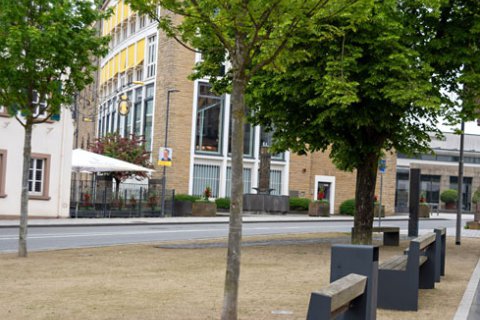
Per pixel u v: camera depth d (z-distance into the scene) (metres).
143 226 28.95
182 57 43.53
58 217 30.77
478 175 70.12
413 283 8.62
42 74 13.95
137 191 36.09
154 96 45.59
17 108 14.27
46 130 30.14
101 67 60.72
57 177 30.67
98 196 34.00
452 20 16.48
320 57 15.83
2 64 13.65
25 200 14.52
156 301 8.70
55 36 13.68
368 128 17.42
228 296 7.01
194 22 8.76
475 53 16.44
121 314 7.75
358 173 18.14
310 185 48.53
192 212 38.28
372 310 5.88
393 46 15.54
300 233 23.86
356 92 15.39
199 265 13.08
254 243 18.70
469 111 17.22
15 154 29.30
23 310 7.95
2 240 19.48
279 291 9.80
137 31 49.19
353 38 15.35
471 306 9.06
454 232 27.92
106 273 11.67
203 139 44.34
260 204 41.81
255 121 18.98
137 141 41.53
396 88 15.37
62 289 9.68
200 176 44.16
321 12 8.84
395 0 15.73
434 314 8.39
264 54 8.77
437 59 16.41
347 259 5.85
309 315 4.22
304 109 17.27
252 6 7.74
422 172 68.56
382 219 42.34
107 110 57.50
